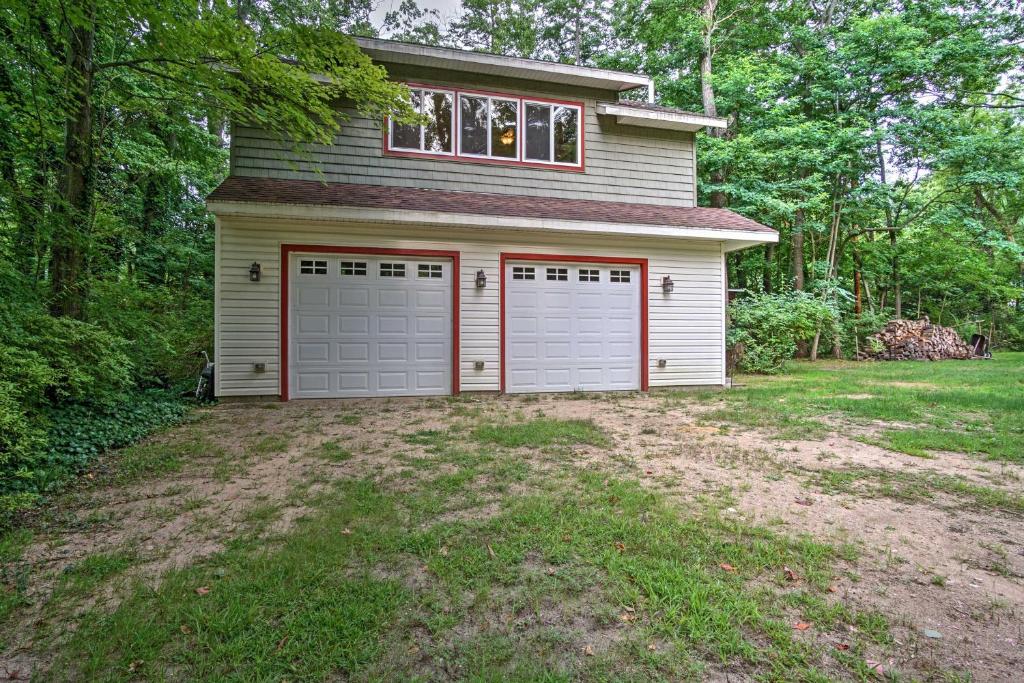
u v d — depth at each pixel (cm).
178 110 1055
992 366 1463
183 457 491
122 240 1020
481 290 916
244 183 810
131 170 1170
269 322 820
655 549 293
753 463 482
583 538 308
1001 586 263
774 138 1553
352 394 861
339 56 697
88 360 582
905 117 1666
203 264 1453
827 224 1817
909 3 1733
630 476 438
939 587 261
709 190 1577
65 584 258
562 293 959
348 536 311
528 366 941
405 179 923
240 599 241
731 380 1088
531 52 2477
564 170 1002
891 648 212
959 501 382
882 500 383
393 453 510
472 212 838
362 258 865
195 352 977
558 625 225
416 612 233
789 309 1376
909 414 701
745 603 240
